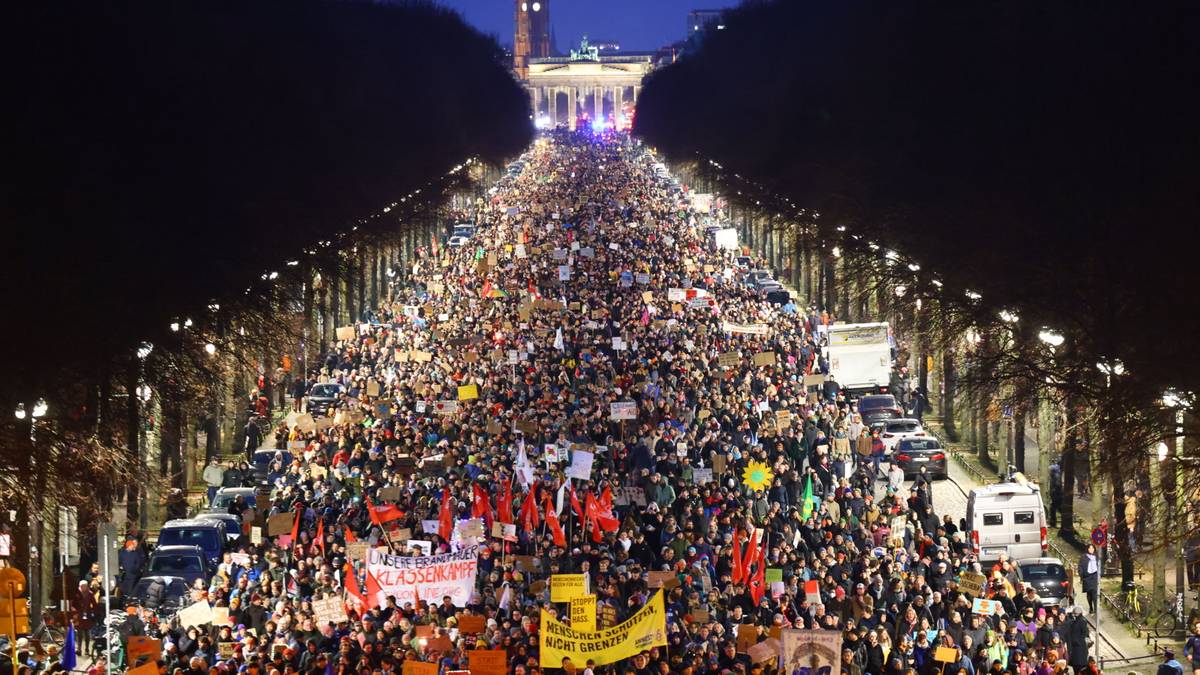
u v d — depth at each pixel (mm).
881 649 48219
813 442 81500
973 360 75562
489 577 53938
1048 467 83250
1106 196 65188
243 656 47000
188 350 75062
